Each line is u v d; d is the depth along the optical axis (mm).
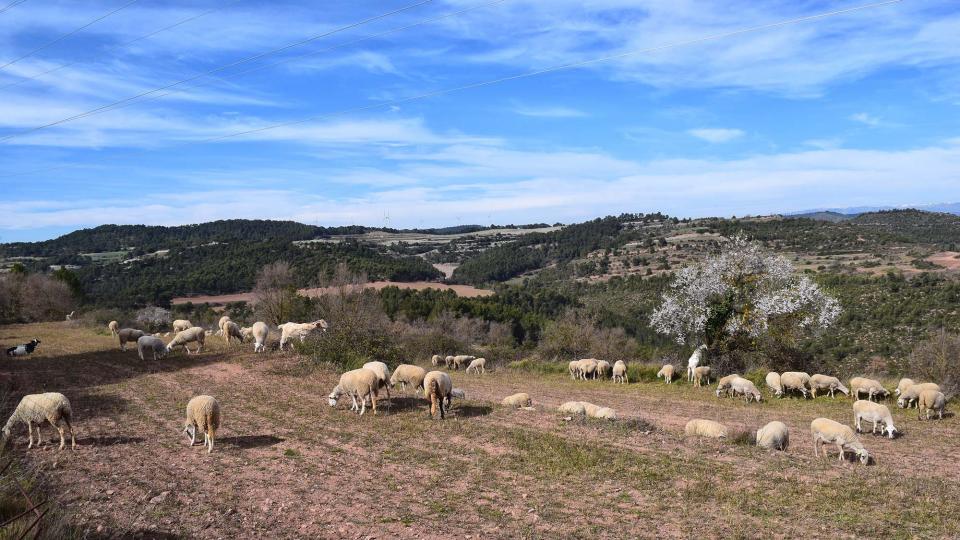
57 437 15266
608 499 10875
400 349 36406
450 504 10680
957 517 9828
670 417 20562
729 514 10008
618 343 42062
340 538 9234
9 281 63688
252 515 10164
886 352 38719
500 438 15047
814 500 10609
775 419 20203
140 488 11477
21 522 7625
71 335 41844
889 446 15703
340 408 18859
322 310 40188
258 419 17453
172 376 24234
